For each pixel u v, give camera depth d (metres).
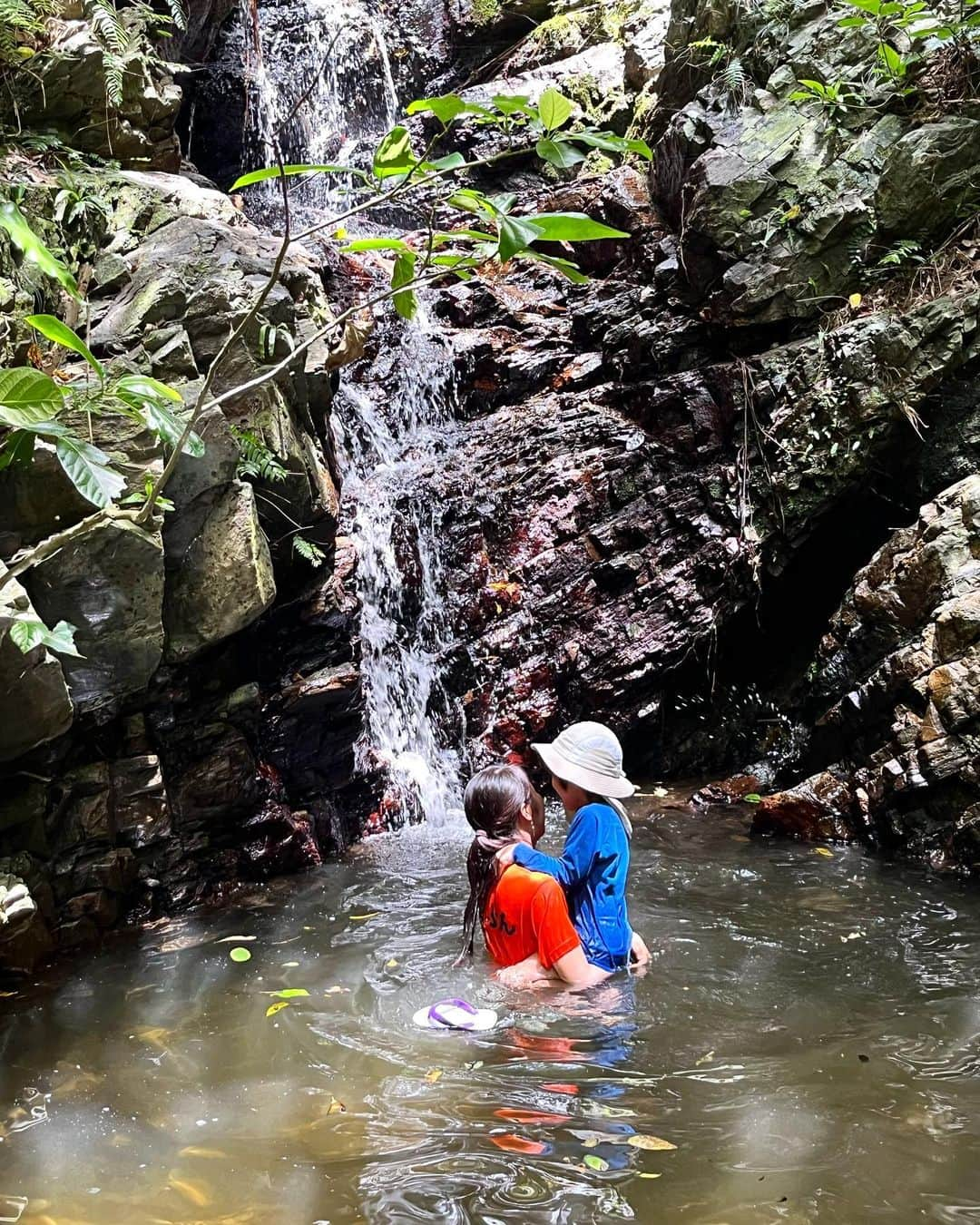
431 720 6.20
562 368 7.17
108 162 5.14
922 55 6.36
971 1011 3.15
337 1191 2.30
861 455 5.85
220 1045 3.12
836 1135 2.47
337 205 9.30
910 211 6.12
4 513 3.59
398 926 4.09
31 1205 2.31
